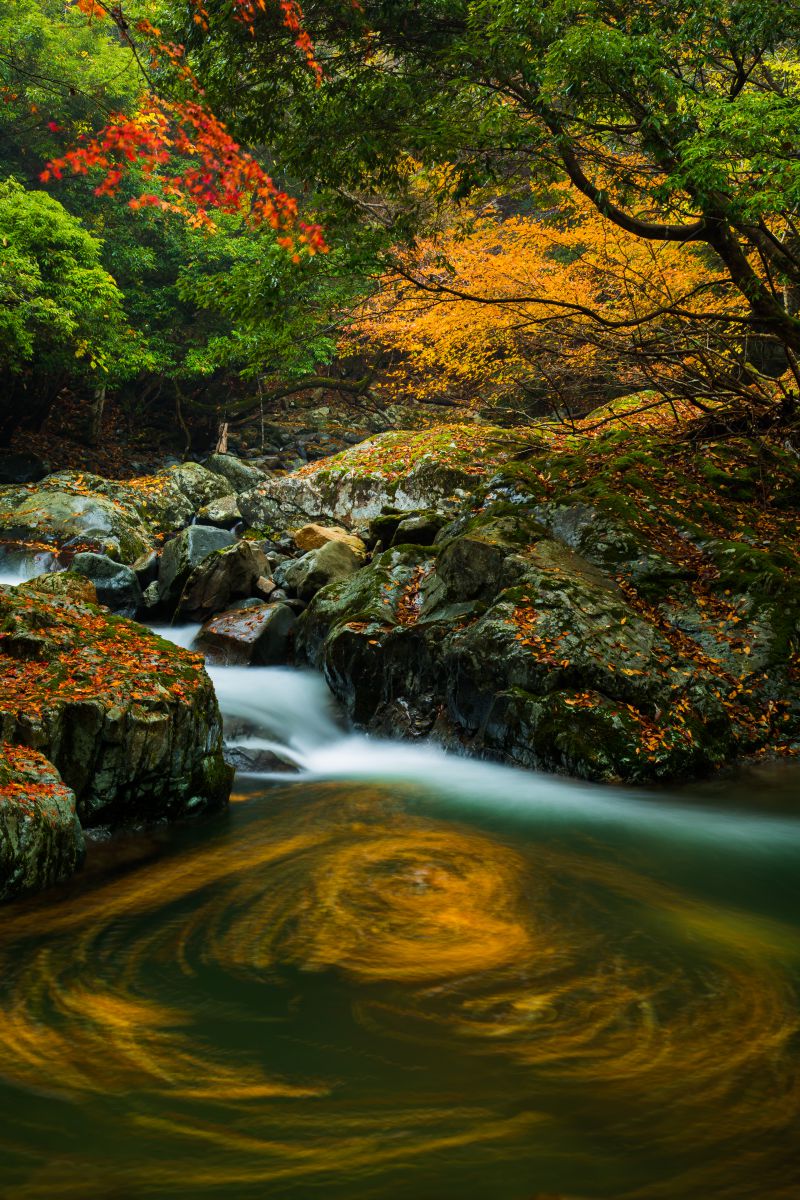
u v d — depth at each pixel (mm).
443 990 3355
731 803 6188
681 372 13117
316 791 6543
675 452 10945
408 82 9227
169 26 9203
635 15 8500
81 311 17188
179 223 20859
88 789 5207
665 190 7898
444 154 9047
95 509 14422
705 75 10312
